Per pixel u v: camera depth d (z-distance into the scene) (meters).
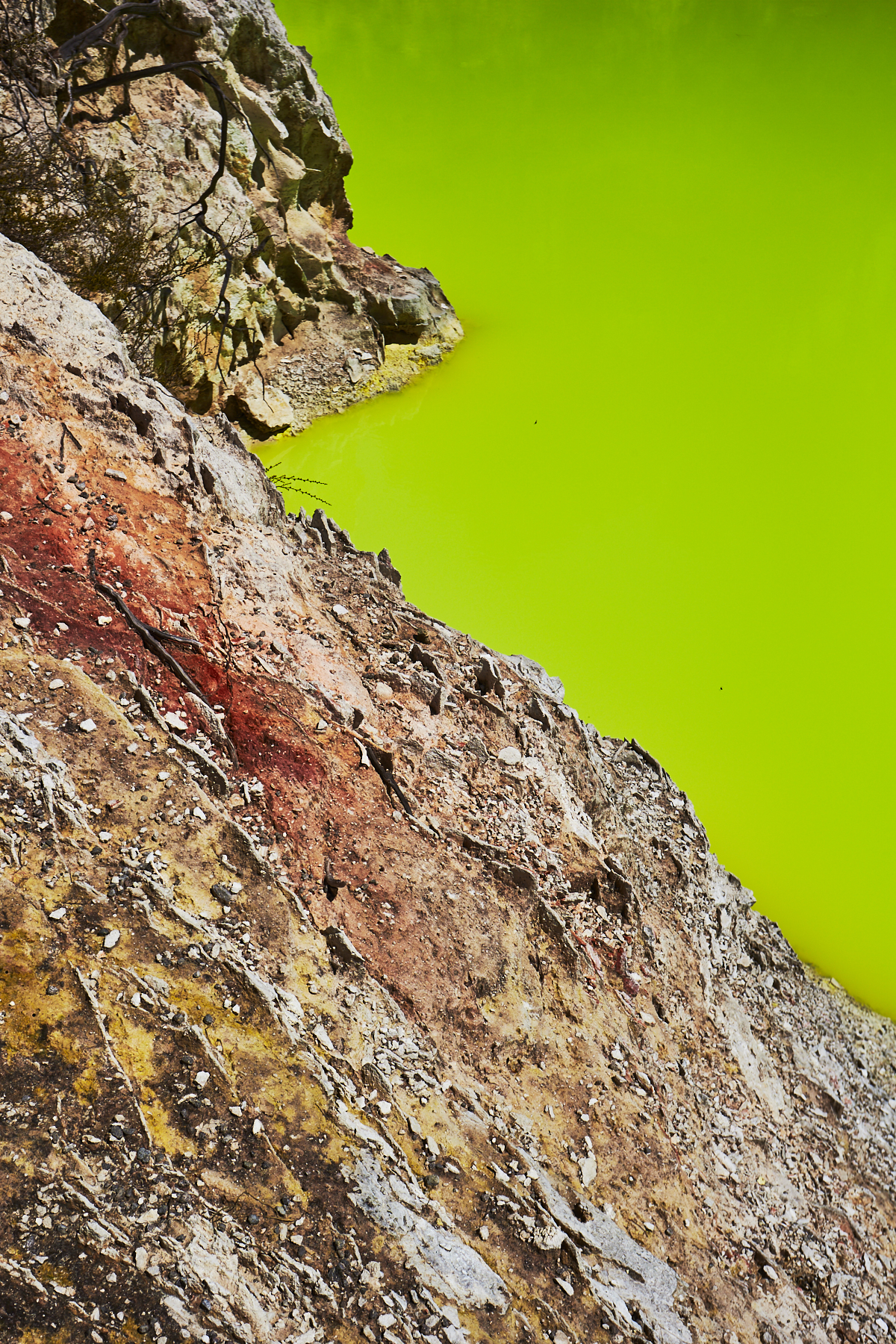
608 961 13.57
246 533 13.77
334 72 58.25
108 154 22.22
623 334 39.56
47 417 12.70
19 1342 6.53
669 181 50.12
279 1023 9.04
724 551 30.30
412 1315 7.75
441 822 12.72
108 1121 7.78
